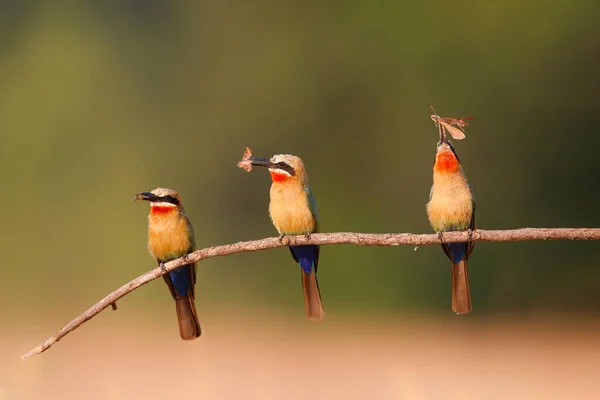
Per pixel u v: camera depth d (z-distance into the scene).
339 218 24.17
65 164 24.12
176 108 25.23
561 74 23.61
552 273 22.36
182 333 7.97
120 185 23.95
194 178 24.66
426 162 24.06
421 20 24.31
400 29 24.45
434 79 24.20
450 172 8.24
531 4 23.66
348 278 22.27
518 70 23.75
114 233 23.27
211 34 25.77
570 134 23.59
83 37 25.62
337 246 22.41
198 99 25.30
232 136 24.83
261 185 24.38
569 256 22.27
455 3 24.16
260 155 24.81
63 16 25.80
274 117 24.83
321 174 24.52
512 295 22.44
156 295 21.73
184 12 26.03
